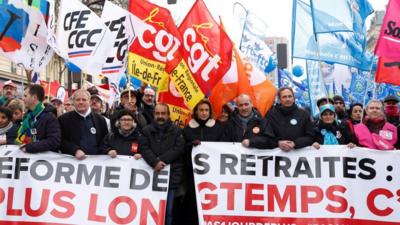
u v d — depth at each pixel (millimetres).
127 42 6805
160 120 5895
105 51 6617
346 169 5914
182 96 6492
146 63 6613
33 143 5598
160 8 6645
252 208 5895
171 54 6555
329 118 6090
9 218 5691
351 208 5840
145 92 7656
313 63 10125
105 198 5789
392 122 8594
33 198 5730
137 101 7969
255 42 10016
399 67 6418
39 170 5789
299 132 6000
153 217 5762
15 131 6316
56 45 6672
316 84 10094
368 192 5875
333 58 7828
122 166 5848
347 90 11031
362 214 5836
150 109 7691
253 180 5949
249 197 5914
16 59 6594
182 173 6074
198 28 6496
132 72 6613
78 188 5793
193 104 6430
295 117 6055
